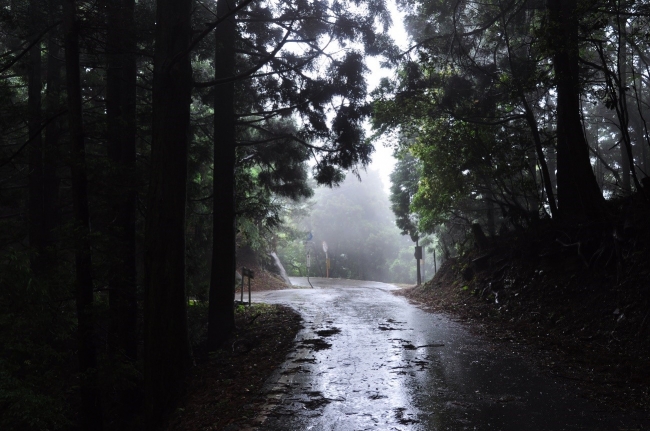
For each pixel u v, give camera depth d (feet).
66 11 31.96
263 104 53.31
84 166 31.01
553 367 27.22
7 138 45.14
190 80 34.04
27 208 50.01
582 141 48.03
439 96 57.72
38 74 46.16
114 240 34.99
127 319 38.73
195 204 56.44
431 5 58.44
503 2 53.67
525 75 50.37
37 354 30.78
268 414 21.75
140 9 39.63
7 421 28.43
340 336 37.93
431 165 64.54
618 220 38.06
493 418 20.03
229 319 45.27
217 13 46.01
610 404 21.17
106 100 39.68
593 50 61.31
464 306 50.78
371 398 23.18
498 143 56.39
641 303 31.50
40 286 30.27
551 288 41.73
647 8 41.39
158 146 32.78
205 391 28.12
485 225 75.77
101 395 34.27
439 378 25.89
